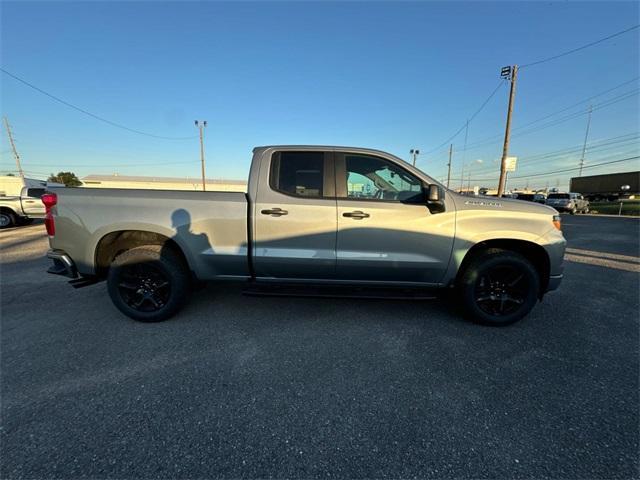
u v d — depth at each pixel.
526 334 3.14
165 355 2.67
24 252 7.07
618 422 1.95
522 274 3.20
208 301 3.91
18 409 2.00
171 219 3.15
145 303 3.28
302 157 3.24
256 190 3.18
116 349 2.76
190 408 2.03
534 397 2.18
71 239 3.18
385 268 3.21
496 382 2.35
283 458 1.67
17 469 1.58
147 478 1.54
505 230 3.16
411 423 1.93
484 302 3.31
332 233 3.15
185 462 1.64
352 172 3.24
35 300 3.93
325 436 1.82
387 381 2.35
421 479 1.56
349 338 3.01
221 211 3.15
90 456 1.66
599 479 1.57
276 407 2.05
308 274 3.28
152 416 1.96
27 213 12.50
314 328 3.21
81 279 3.33
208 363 2.56
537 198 31.98
